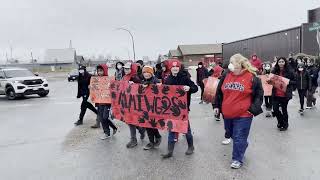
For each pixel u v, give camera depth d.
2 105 18.91
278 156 7.50
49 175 6.73
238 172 6.54
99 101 9.51
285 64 9.88
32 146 9.05
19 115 14.77
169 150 7.60
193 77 42.53
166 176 6.44
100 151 8.30
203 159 7.40
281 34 32.41
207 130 10.35
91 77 10.53
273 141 8.76
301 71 12.32
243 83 6.60
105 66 10.59
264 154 7.66
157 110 7.90
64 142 9.34
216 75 14.65
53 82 45.19
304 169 6.65
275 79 9.80
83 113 11.77
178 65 7.62
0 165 7.47
